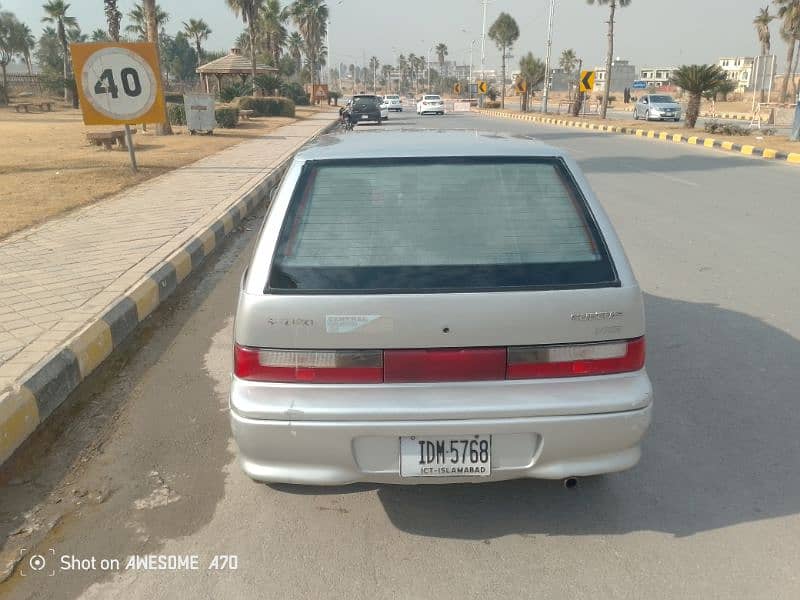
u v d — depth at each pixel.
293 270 2.53
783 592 2.46
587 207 2.71
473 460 2.50
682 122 33.47
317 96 65.75
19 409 3.54
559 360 2.49
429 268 2.52
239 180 12.38
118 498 3.07
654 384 4.16
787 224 8.61
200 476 3.24
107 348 4.74
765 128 26.16
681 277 6.41
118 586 2.52
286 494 3.08
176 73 101.81
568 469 2.54
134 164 12.86
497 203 2.73
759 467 3.27
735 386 4.13
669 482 3.15
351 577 2.55
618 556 2.65
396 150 2.95
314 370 2.46
